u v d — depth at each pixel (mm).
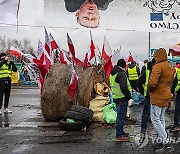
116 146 7906
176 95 9914
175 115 9961
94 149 7629
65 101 11141
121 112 8422
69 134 9336
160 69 7281
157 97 7418
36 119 12000
